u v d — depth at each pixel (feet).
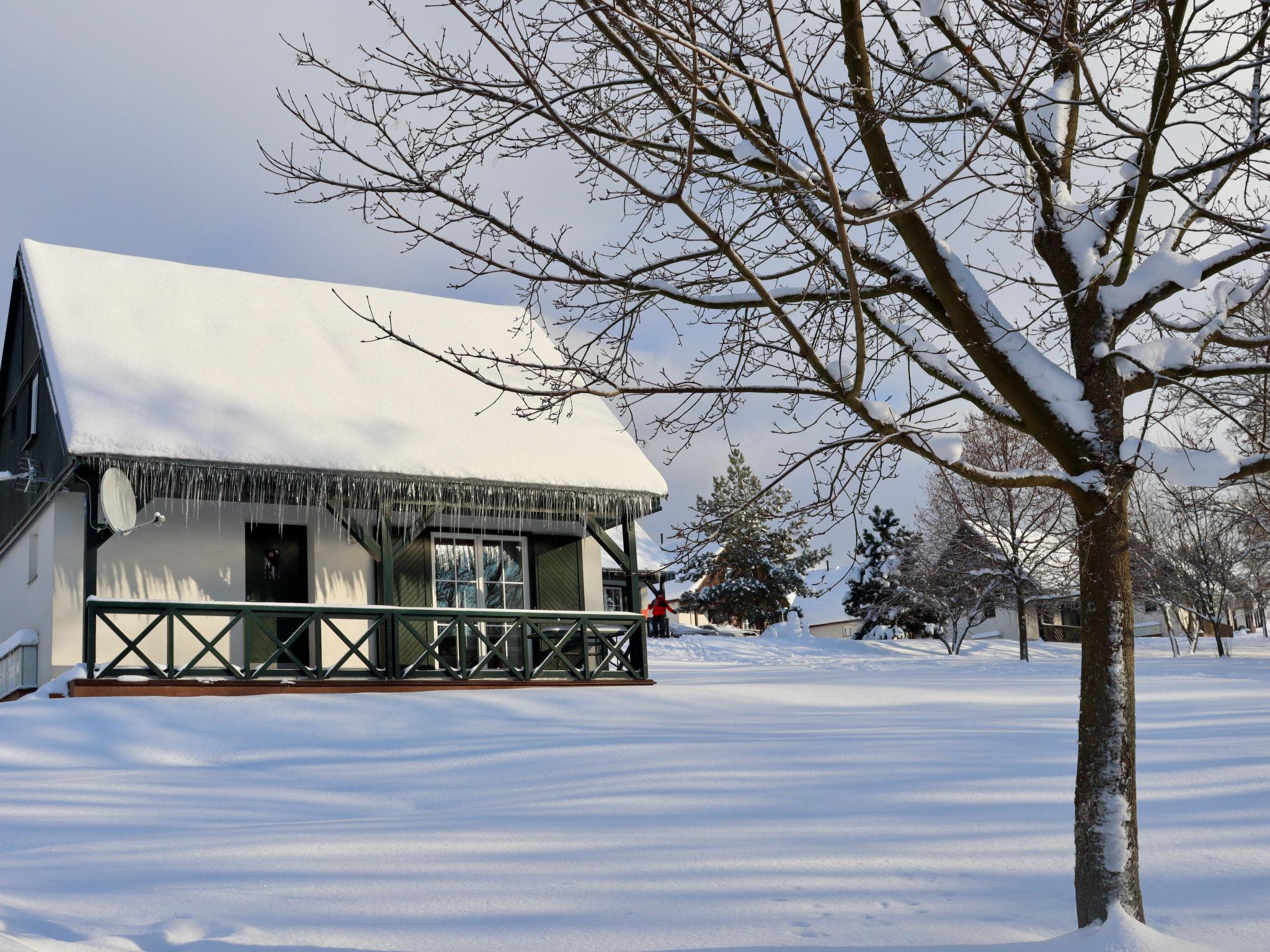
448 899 16.14
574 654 51.65
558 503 47.78
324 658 46.60
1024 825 20.86
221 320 49.42
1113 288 16.07
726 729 35.04
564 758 30.40
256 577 46.19
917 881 17.22
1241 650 111.45
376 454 44.34
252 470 41.78
